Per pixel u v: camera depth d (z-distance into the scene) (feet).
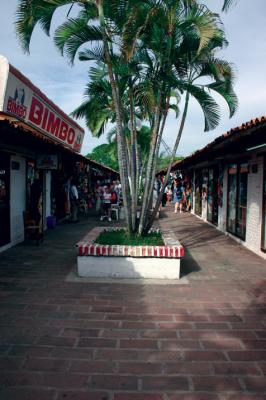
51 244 29.66
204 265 23.29
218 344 12.10
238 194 32.45
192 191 59.88
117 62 22.84
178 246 19.98
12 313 14.55
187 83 22.04
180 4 20.27
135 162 23.79
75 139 48.39
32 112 29.94
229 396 9.30
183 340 12.36
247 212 29.50
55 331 12.91
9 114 25.21
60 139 41.14
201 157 35.55
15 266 22.16
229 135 22.58
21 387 9.53
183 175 71.41
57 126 38.55
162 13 20.24
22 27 21.02
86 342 12.09
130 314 14.62
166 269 19.76
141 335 12.69
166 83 22.15
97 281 19.15
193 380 9.98
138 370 10.43
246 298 16.80
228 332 13.05
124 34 19.95
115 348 11.71
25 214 29.25
